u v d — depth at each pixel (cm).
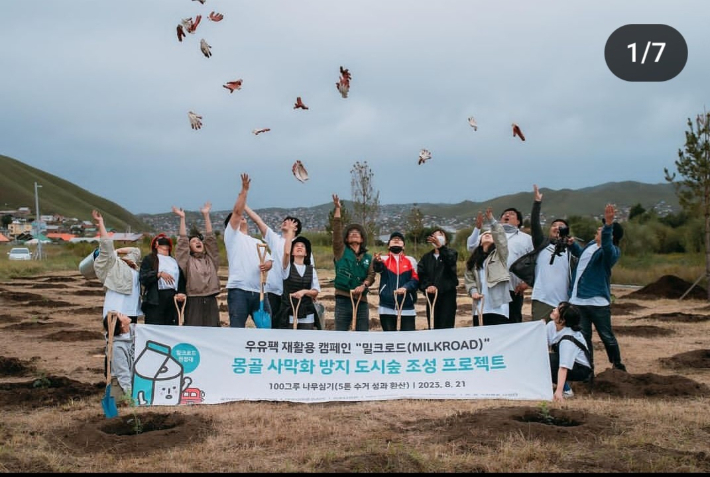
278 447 646
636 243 4025
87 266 948
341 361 859
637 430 687
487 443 643
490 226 968
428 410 785
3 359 1085
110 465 595
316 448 641
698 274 2602
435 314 997
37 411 798
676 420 721
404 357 864
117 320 838
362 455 607
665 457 600
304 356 854
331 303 2145
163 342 825
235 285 941
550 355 888
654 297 2355
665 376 930
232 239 952
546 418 732
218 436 678
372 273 973
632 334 1447
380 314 991
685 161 2244
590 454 614
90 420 740
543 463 590
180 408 797
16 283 3238
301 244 973
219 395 831
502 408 764
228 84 877
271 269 986
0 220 17175
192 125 886
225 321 1630
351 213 3997
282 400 838
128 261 941
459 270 3531
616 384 891
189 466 589
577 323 865
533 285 1001
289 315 945
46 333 1519
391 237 1002
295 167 907
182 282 952
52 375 1030
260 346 848
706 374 1012
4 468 583
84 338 1411
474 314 987
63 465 595
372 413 774
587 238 4434
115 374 845
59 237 14862
